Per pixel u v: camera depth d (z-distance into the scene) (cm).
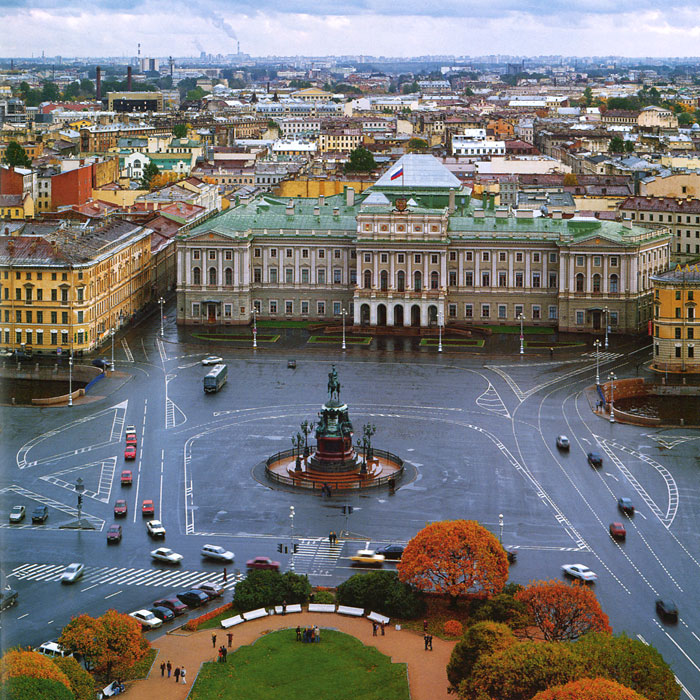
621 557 17512
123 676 13812
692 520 18988
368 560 17288
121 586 16538
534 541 18062
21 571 16950
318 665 13938
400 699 13038
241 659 14100
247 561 17400
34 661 12019
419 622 15312
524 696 12200
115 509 19238
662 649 14588
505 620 14438
